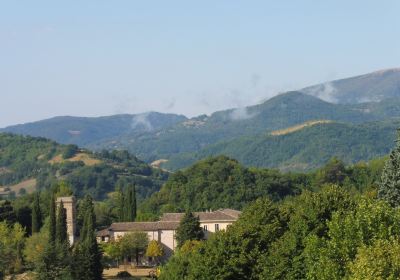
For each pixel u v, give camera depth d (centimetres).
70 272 15738
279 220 10456
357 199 9912
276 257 9188
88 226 19925
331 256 7844
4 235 19950
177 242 19975
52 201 19725
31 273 16500
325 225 9200
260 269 9544
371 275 6850
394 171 10656
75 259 16050
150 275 17650
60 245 16562
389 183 10681
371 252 7062
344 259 7731
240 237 9988
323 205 9388
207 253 9931
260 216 10431
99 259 16888
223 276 9562
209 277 9631
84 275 15975
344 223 8050
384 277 6844
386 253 7062
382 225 7806
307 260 8475
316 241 8388
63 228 19625
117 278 18375
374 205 8181
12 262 18250
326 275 7625
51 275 15588
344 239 7894
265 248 10044
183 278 10894
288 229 10281
